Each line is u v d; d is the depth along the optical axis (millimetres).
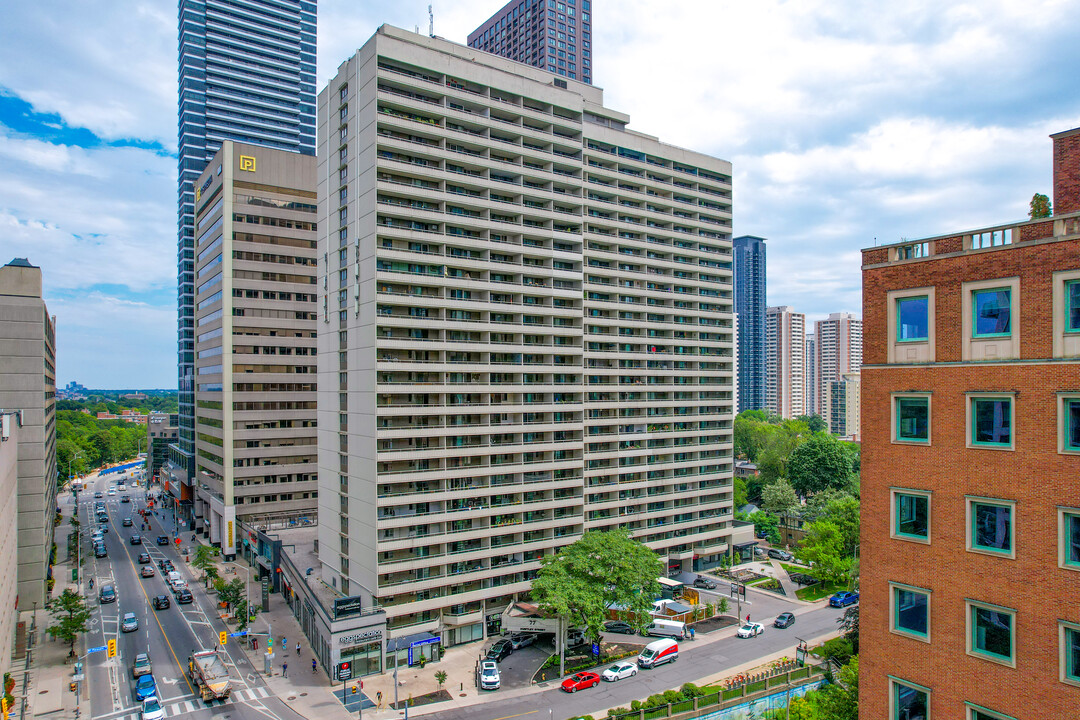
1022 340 23594
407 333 73750
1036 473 23000
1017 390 23547
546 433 84188
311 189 118250
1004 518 23906
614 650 71625
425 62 74500
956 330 25406
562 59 192625
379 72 70875
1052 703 22359
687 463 105000
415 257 72125
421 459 73625
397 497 69375
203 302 127250
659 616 80938
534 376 84125
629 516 95750
